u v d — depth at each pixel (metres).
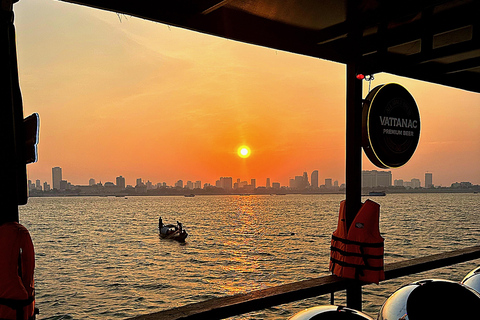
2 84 1.90
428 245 44.03
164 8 2.58
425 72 4.28
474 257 4.59
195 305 2.77
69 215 135.00
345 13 3.09
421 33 3.52
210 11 2.69
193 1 2.60
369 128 3.82
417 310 1.05
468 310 1.05
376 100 3.85
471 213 108.31
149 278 32.44
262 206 194.00
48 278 33.06
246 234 62.81
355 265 3.35
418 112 4.21
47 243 57.28
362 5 2.97
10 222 1.85
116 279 32.28
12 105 1.94
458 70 4.33
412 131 4.17
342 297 20.09
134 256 44.53
